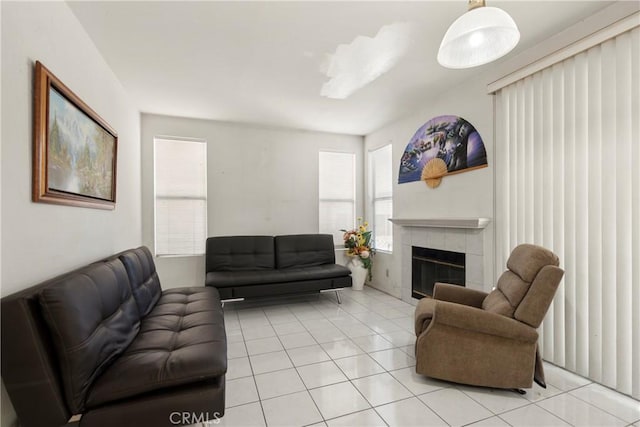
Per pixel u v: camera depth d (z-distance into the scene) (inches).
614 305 72.6
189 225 157.9
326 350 98.0
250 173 168.1
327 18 76.7
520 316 72.6
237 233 165.5
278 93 124.3
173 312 87.1
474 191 111.9
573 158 80.0
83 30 78.9
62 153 63.7
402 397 72.8
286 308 142.6
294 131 177.6
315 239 169.2
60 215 64.0
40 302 45.5
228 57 95.7
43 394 45.1
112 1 69.2
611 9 72.0
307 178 180.7
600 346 75.5
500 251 101.2
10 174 48.6
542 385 74.9
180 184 156.6
